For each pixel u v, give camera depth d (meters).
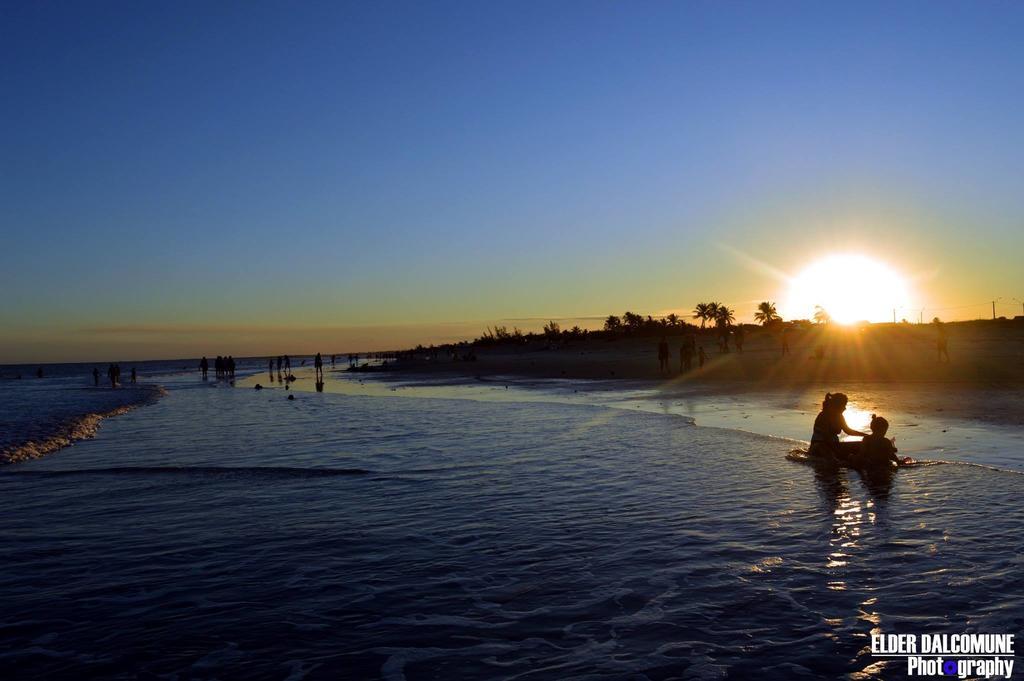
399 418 24.30
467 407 28.12
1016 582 6.30
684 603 6.14
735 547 7.66
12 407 36.81
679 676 4.84
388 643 5.56
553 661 5.15
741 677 4.80
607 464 13.29
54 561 8.04
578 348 93.88
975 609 5.77
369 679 4.97
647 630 5.63
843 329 83.12
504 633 5.68
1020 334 65.38
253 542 8.62
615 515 9.34
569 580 6.86
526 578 6.96
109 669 5.25
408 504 10.47
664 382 37.44
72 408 35.28
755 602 6.09
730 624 5.67
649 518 9.09
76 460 16.16
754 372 39.44
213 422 25.19
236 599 6.65
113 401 41.31
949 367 34.84
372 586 6.89
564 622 5.86
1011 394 22.88
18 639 5.85
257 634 5.82
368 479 12.62
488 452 15.35
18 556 8.27
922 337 68.38
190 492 11.91
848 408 20.69
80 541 8.88
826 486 10.61
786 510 9.20
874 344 61.50
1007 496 9.48
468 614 6.10
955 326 81.00
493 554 7.80
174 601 6.64
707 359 54.06
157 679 5.07
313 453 16.14
